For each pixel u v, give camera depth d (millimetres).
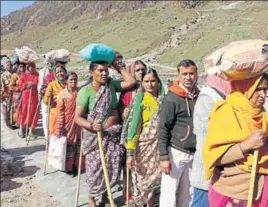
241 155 3061
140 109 5098
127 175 5473
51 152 7449
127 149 5184
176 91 4574
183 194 4848
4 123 12602
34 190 7152
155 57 38312
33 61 10859
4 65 12633
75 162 7527
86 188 6973
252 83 3084
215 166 3234
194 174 4027
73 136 7363
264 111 3238
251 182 3074
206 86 3816
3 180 7699
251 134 3033
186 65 4508
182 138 4605
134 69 5477
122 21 56938
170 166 4660
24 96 10680
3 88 12133
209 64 3279
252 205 3143
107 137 5441
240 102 3115
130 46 36156
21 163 8625
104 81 5391
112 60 5449
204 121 3746
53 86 7871
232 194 3195
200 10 67375
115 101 5520
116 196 6215
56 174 7754
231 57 3014
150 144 5152
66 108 7254
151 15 62094
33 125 10570
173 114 4578
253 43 3049
